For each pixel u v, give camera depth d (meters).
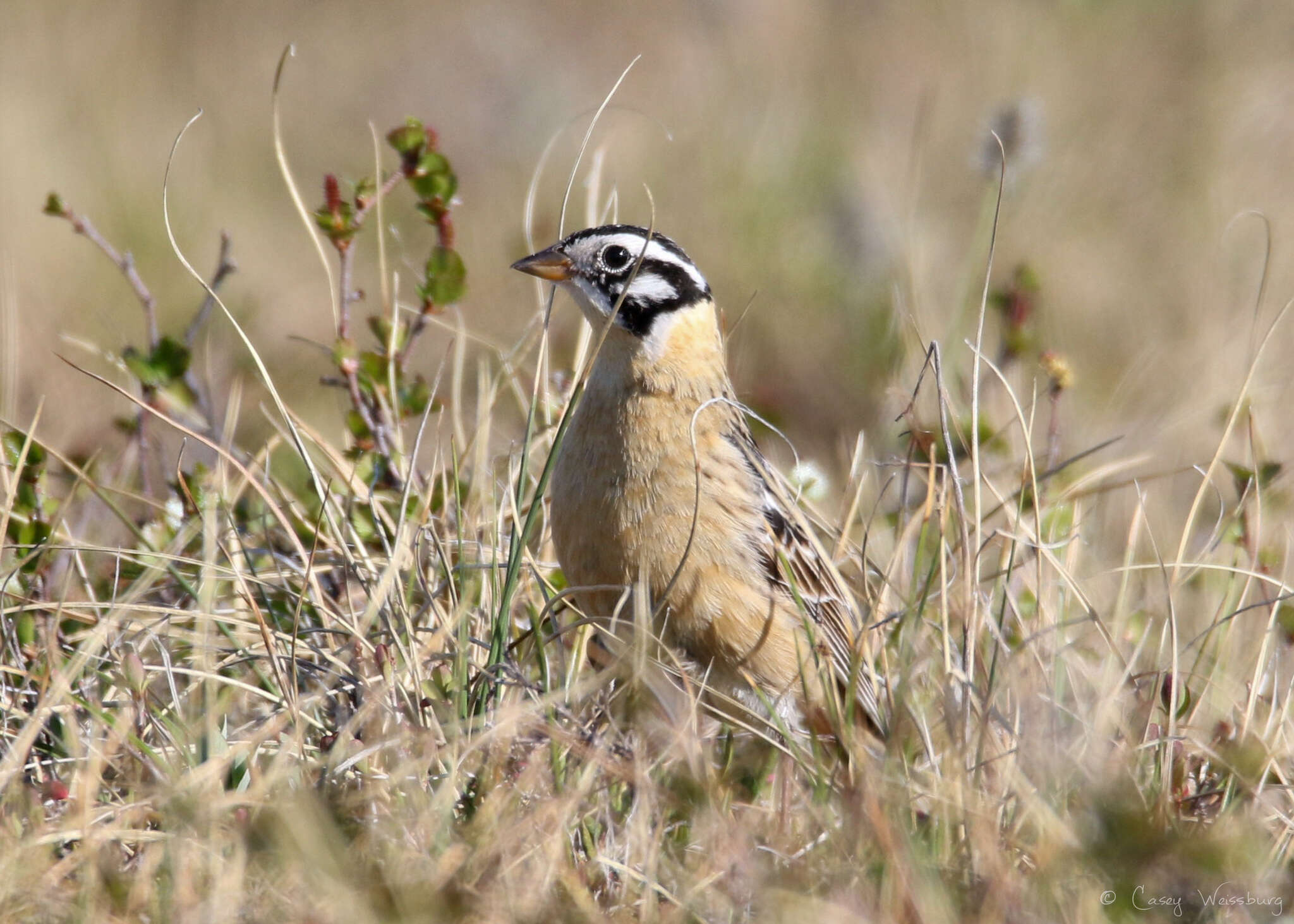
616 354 10.04
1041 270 18.50
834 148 22.47
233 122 25.56
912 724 9.00
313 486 10.87
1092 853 7.64
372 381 11.28
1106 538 12.70
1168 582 9.71
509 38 28.61
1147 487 13.34
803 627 9.88
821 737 9.35
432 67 27.75
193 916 6.97
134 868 7.63
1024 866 8.02
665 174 22.70
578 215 21.48
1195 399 15.22
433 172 11.16
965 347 14.42
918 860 7.51
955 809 8.01
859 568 10.73
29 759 8.51
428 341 17.38
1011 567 9.43
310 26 29.69
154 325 11.93
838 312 18.14
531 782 8.15
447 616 9.44
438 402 12.52
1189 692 9.62
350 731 8.27
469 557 10.20
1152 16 26.20
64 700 8.50
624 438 9.84
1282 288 17.98
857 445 11.05
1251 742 8.66
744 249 19.88
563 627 9.84
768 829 8.42
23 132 22.14
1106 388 16.58
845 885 7.64
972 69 25.47
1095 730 8.48
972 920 7.38
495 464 11.29
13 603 9.80
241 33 29.00
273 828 7.43
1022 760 8.32
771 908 7.31
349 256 11.11
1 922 6.95
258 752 8.58
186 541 10.36
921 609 8.94
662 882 7.89
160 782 7.87
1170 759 8.52
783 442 14.57
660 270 10.14
